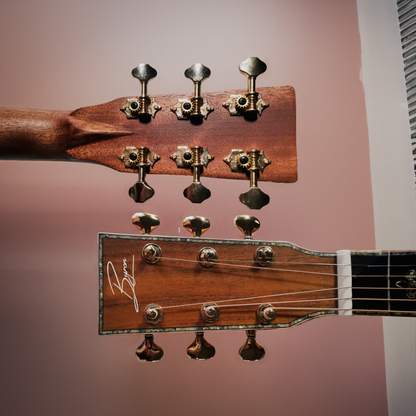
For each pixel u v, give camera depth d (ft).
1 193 1.51
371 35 1.80
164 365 1.53
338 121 1.75
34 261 1.49
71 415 1.44
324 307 1.18
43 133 1.19
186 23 1.70
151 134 1.20
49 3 1.63
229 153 1.21
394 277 1.18
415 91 1.69
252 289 1.13
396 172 1.69
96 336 1.49
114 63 1.64
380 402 1.64
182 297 1.09
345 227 1.69
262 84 1.70
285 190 1.68
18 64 1.58
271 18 1.76
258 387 1.57
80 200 1.55
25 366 1.44
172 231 1.59
